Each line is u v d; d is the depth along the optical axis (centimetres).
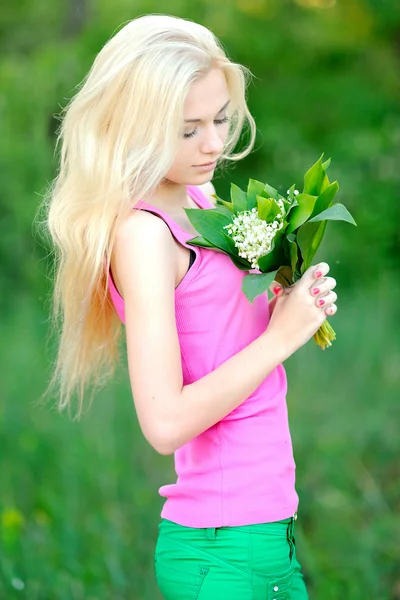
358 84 902
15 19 982
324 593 355
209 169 226
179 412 206
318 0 934
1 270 830
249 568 221
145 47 216
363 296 729
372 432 500
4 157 851
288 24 916
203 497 223
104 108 221
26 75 879
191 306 222
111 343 261
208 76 218
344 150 859
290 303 217
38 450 476
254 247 216
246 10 932
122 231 217
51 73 873
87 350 253
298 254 224
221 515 221
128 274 213
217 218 223
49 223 231
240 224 221
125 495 439
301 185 871
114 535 385
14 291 820
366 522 416
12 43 981
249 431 224
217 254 225
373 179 848
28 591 346
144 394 208
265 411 228
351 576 367
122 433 500
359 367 582
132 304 212
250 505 221
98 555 379
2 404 527
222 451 223
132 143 218
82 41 895
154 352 208
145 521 409
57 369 260
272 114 902
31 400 545
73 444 482
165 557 231
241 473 222
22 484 455
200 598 223
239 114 250
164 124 213
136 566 374
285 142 884
